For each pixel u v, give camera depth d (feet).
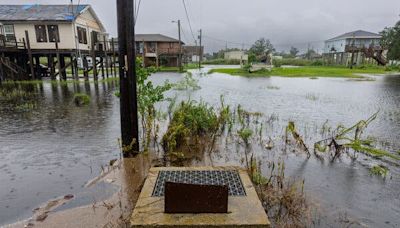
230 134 20.66
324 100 39.11
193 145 17.89
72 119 26.61
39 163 15.44
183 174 12.03
